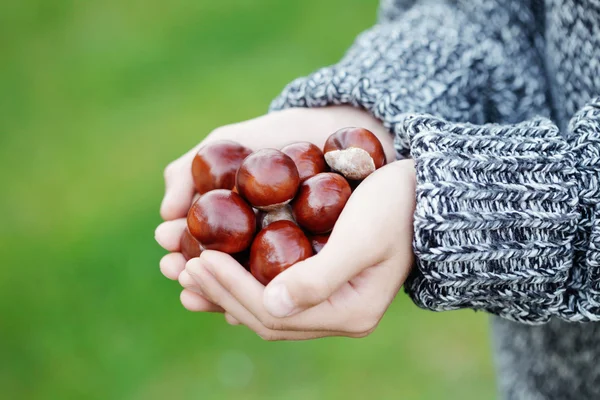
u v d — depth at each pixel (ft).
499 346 1.88
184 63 4.61
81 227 3.51
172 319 3.03
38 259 3.36
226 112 4.09
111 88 4.55
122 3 5.43
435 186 1.51
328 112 1.83
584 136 1.59
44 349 2.95
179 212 1.85
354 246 1.51
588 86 1.67
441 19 1.85
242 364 2.88
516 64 1.78
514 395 1.86
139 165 3.88
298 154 1.76
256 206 1.71
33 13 5.55
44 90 4.69
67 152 4.08
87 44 5.10
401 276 1.57
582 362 1.72
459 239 1.53
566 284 1.59
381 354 2.89
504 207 1.55
